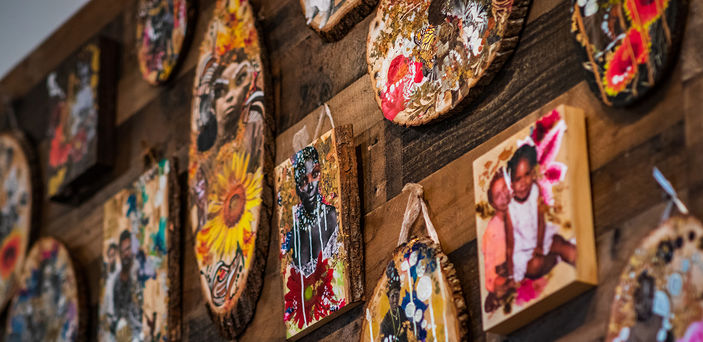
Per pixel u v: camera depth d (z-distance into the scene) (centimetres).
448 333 178
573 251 160
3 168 352
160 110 288
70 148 314
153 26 296
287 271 217
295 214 219
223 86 255
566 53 177
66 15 366
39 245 319
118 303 271
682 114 156
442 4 202
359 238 206
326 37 231
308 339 213
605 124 167
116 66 316
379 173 209
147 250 265
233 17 258
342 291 202
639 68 162
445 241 190
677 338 144
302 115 234
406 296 189
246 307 229
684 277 146
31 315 311
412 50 206
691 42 157
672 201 154
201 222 250
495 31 188
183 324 252
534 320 169
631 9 165
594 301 160
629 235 158
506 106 185
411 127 203
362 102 219
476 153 188
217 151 251
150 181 271
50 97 342
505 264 171
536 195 168
